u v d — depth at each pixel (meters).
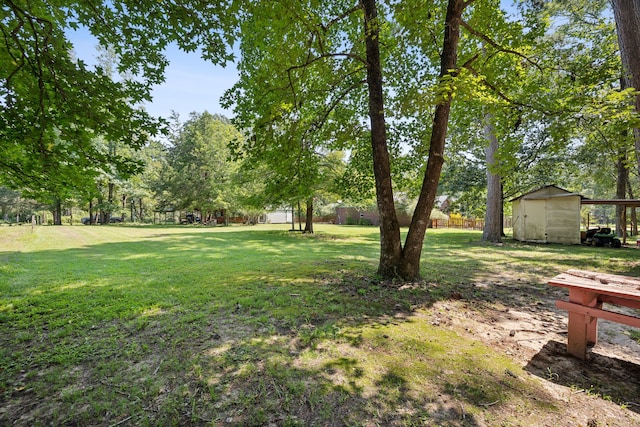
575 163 15.12
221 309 3.74
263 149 6.12
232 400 1.94
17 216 37.03
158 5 3.91
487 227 13.45
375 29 4.84
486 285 5.16
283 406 1.88
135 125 4.22
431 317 3.51
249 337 2.91
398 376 2.22
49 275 5.72
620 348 2.77
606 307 4.06
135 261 7.55
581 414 1.83
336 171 15.42
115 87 3.99
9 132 3.62
